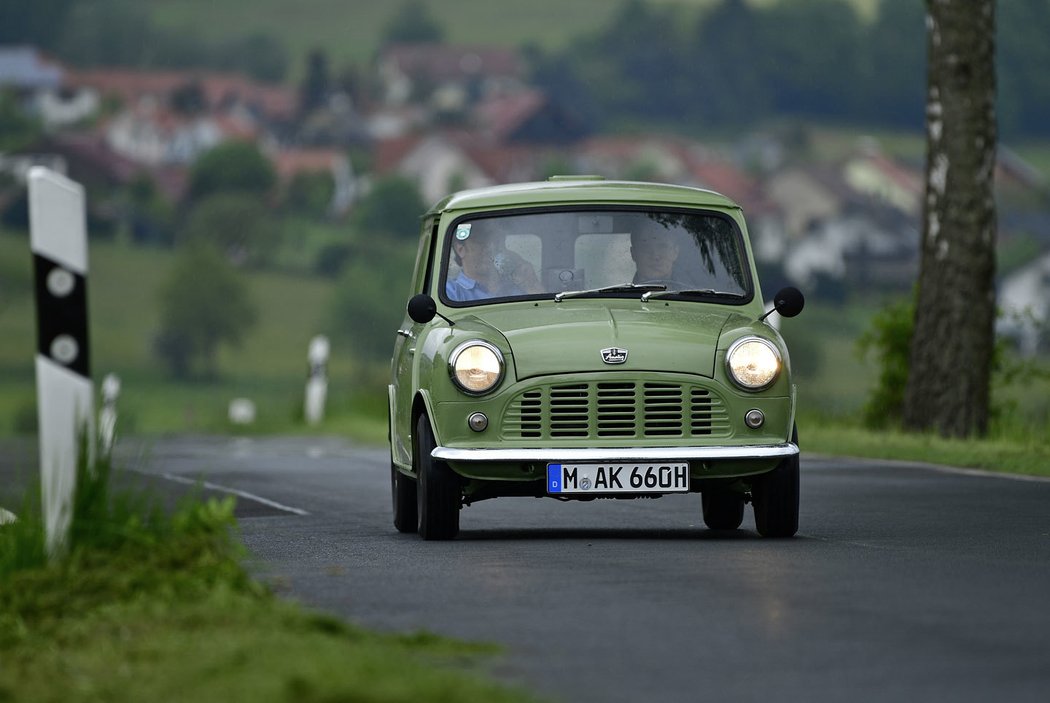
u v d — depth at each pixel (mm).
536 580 34219
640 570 35562
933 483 57812
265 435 108875
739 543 40969
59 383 31328
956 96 79312
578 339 42594
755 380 42500
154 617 28516
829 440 76125
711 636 27641
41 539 32125
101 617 28953
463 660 25766
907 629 28078
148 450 36469
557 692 23641
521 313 44656
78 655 26297
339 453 85625
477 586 33469
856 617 29250
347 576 35188
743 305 45656
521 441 42281
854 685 24000
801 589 32469
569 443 42156
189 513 33094
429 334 44969
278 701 22266
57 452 31562
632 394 42219
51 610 29922
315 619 27562
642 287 45469
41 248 30766
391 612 30281
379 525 49062
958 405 79062
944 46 79500
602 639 27469
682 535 43875
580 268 45781
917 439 75000
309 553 40031
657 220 46406
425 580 34438
